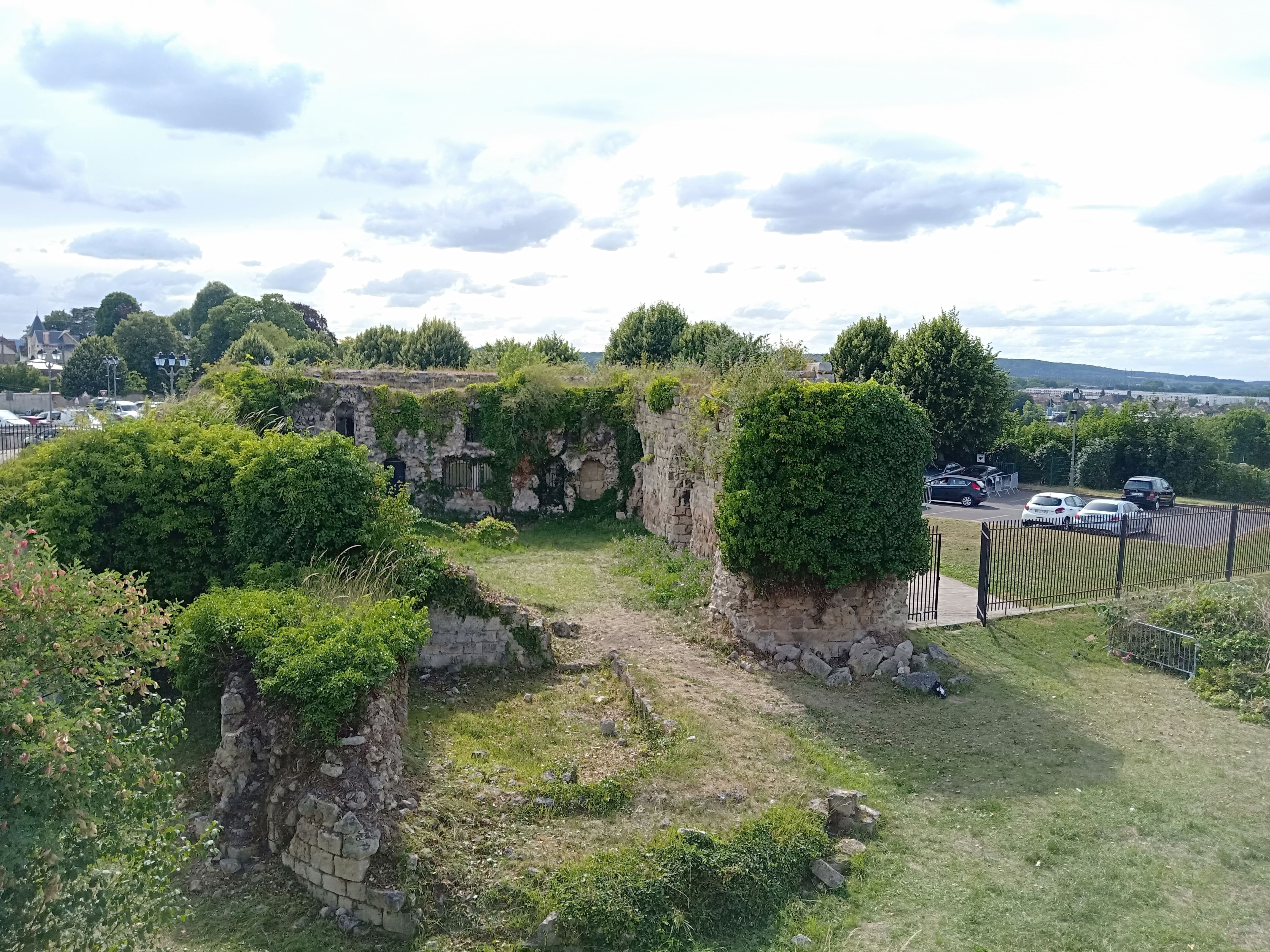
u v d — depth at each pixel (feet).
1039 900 29.66
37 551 23.32
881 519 49.75
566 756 36.17
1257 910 29.37
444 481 90.43
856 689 47.50
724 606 54.24
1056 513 97.66
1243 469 157.38
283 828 29.19
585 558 72.38
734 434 52.54
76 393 245.04
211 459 46.57
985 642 56.39
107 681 24.17
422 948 25.58
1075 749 41.22
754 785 34.73
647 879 28.07
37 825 18.13
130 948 20.97
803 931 28.17
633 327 155.53
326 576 41.50
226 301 284.20
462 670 44.96
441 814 29.96
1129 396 278.26
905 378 138.82
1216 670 49.70
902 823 34.30
